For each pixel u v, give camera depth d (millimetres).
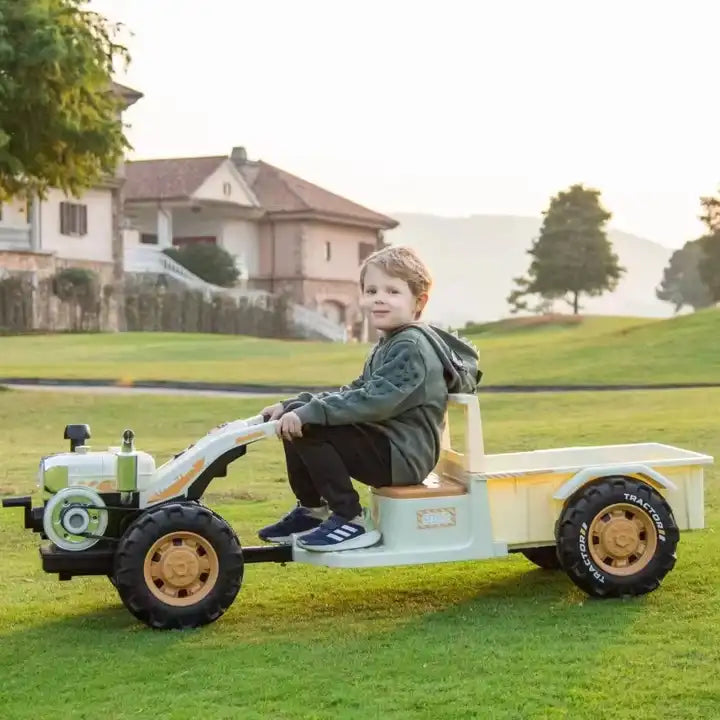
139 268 52500
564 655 4402
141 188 57125
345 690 4070
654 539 5227
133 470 4996
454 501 5141
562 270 73250
